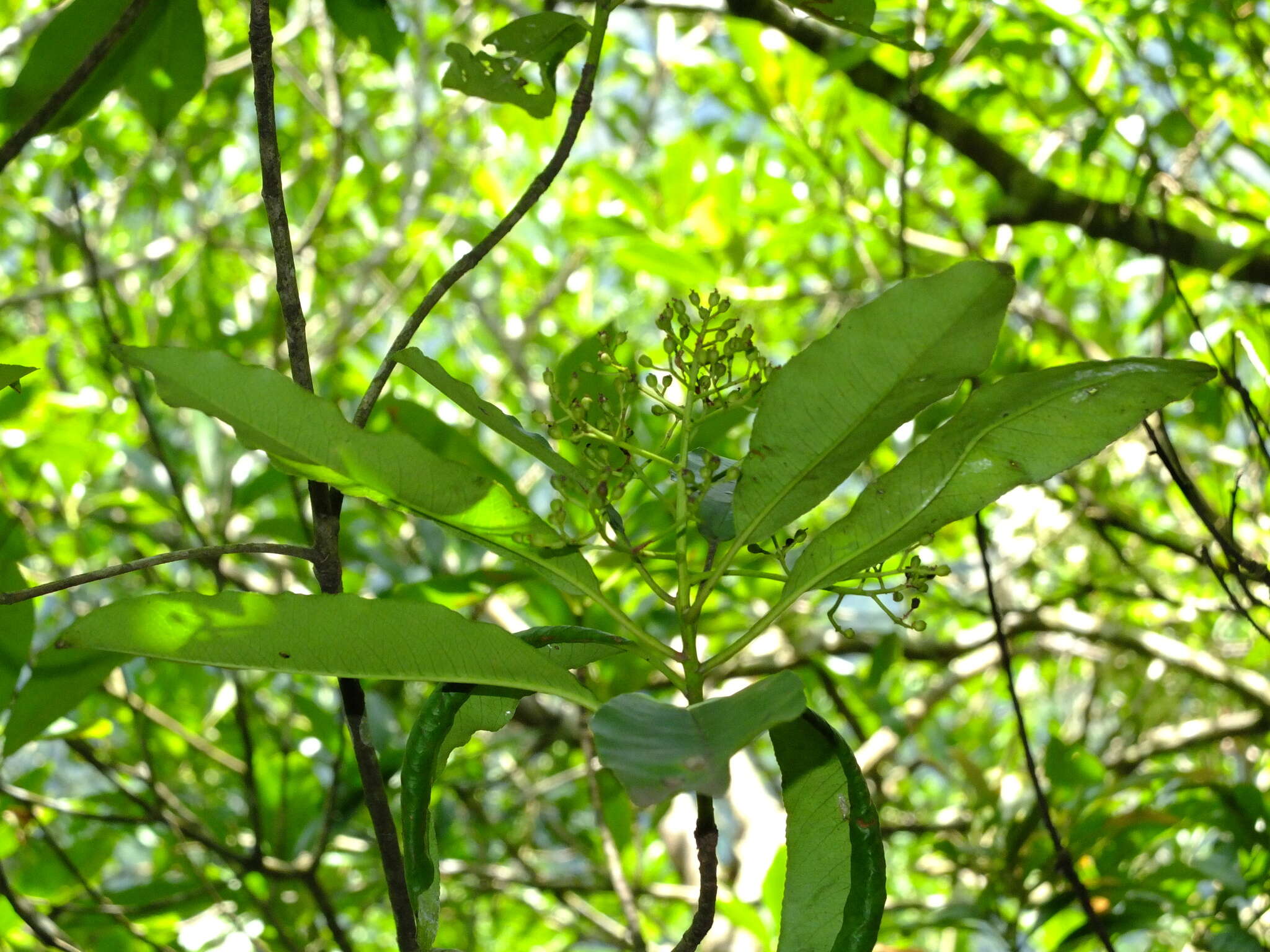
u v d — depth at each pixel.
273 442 0.49
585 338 0.78
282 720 1.19
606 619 0.92
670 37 1.54
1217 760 1.56
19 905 0.78
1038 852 0.94
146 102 0.82
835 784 0.52
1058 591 1.53
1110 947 0.73
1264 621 1.35
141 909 0.94
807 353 0.49
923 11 1.09
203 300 1.54
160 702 1.28
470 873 1.28
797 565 0.50
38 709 0.79
